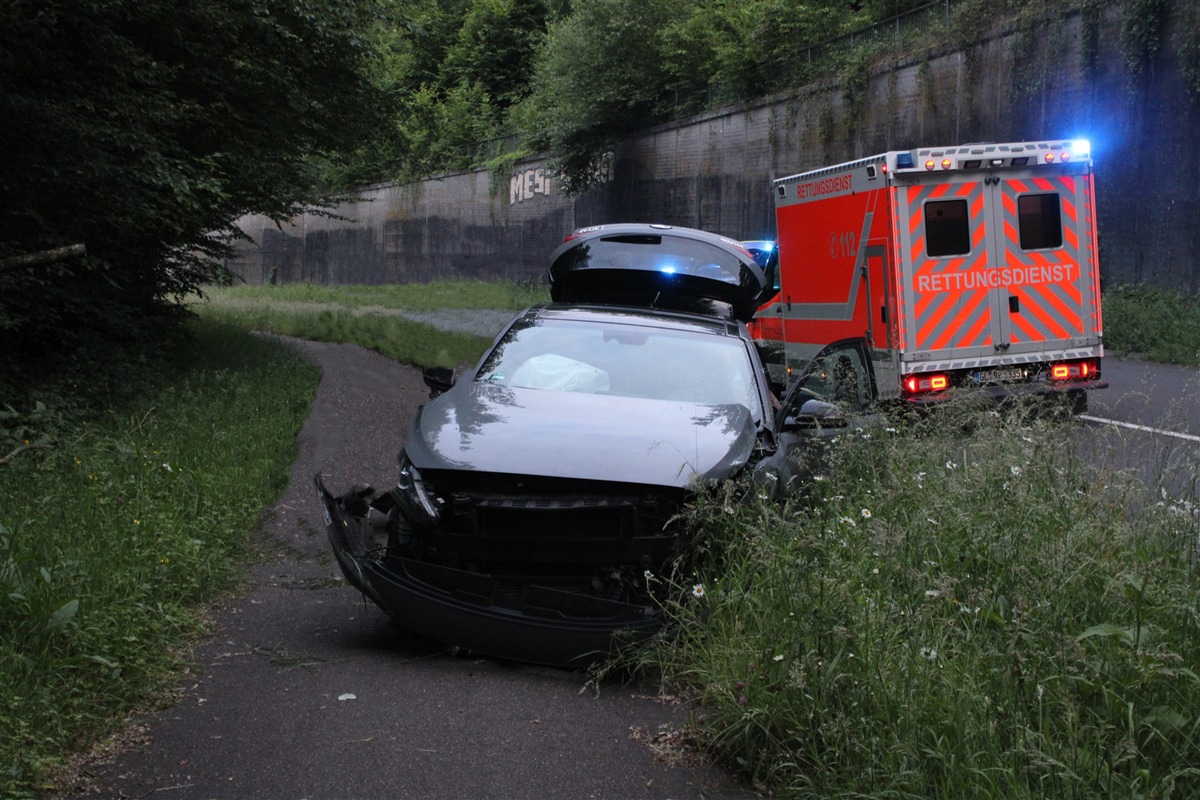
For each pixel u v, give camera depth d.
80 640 4.57
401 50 60.94
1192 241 21.25
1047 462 5.62
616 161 44.53
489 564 5.09
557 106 47.31
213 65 14.24
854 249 12.72
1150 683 3.76
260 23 13.83
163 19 12.70
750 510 5.08
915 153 11.84
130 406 10.98
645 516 5.06
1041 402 6.91
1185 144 21.27
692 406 6.11
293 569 6.81
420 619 4.96
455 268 55.25
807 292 14.07
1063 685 3.72
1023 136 25.77
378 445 10.59
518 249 51.03
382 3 16.75
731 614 4.63
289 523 7.84
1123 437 6.48
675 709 4.46
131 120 11.40
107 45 11.23
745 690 4.04
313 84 16.20
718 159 38.53
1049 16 24.69
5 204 10.88
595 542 4.97
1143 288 21.98
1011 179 12.09
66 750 3.92
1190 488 5.63
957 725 3.57
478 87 59.16
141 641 4.86
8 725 3.75
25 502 6.42
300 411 12.05
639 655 4.70
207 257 17.53
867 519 5.20
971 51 27.41
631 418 5.77
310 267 67.00
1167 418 6.83
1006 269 12.11
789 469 5.82
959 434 6.65
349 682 4.75
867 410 6.74
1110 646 4.02
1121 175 22.88
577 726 4.27
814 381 6.85
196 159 12.88
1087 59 23.56
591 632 4.76
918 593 4.53
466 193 54.06
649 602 5.02
